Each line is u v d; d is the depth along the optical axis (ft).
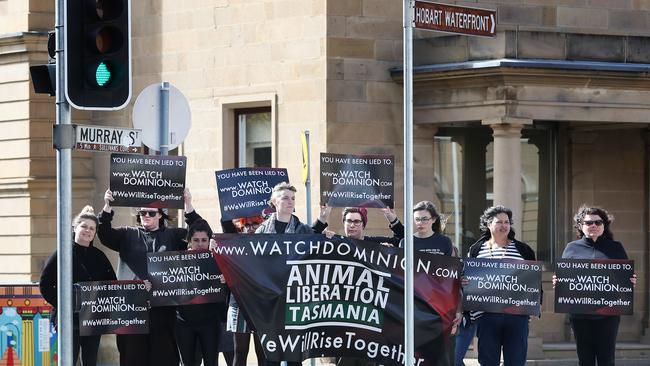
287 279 44.83
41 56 81.97
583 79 66.18
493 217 49.88
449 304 45.24
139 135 42.57
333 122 68.80
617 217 72.90
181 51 75.87
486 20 40.09
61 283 40.81
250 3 72.43
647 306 72.90
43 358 55.01
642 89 67.62
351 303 45.06
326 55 68.74
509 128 65.87
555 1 70.74
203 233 49.26
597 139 72.59
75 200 81.15
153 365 49.83
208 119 74.64
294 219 48.11
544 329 70.85
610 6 71.72
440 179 70.54
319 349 45.06
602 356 50.03
